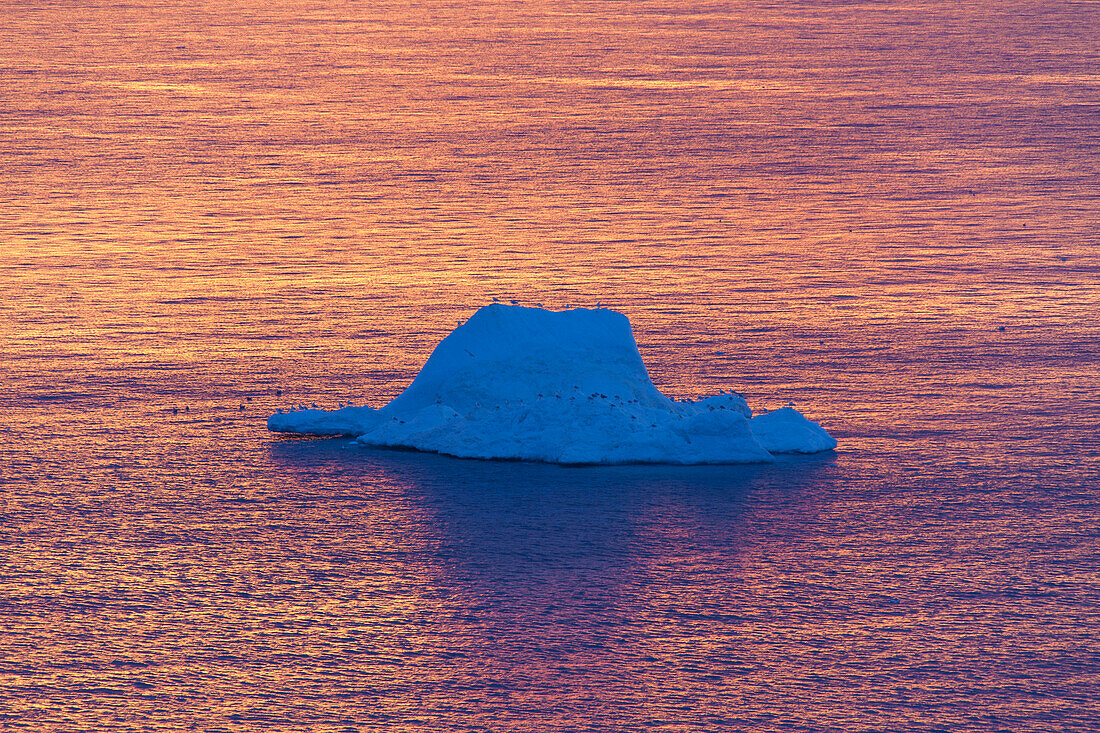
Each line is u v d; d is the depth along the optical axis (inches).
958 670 3769.7
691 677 3720.5
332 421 6067.9
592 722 3474.4
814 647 3907.5
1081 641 3956.7
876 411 6565.0
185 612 4133.9
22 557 4566.9
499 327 6112.2
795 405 6673.2
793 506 5103.3
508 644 3919.8
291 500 5142.7
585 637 3964.1
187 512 5014.8
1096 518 5009.8
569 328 6097.4
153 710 3526.1
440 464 5605.3
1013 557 4616.1
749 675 3735.2
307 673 3740.2
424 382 6112.2
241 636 3971.5
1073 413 6540.4
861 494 5251.0
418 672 3745.1
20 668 3757.4
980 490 5324.8
